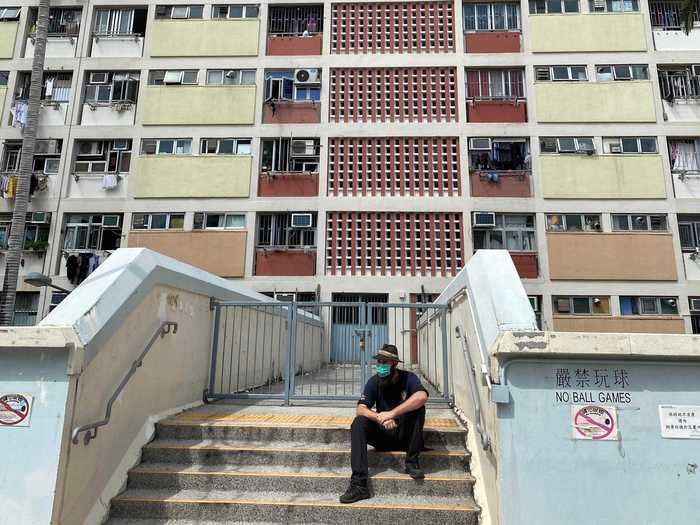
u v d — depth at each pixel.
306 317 12.07
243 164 18.20
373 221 17.75
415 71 18.77
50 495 3.46
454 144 18.22
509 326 3.80
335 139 18.42
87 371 3.87
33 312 17.42
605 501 3.48
